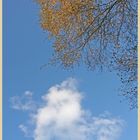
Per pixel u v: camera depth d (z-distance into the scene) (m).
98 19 9.91
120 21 9.85
